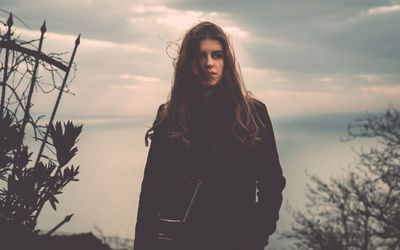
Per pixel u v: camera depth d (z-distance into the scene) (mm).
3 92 1667
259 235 1447
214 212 1442
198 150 1481
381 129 7352
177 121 1505
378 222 7773
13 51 1673
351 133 7695
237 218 1442
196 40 1490
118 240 8625
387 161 7461
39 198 1738
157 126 1554
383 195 7629
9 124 1660
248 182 1469
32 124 1709
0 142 1656
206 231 1433
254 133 1456
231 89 1493
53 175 1844
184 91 1522
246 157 1465
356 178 7805
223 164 1465
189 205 1461
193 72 1503
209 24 1521
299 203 32688
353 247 7832
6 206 1691
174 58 1581
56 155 1776
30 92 1668
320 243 8008
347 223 8016
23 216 1696
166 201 1504
